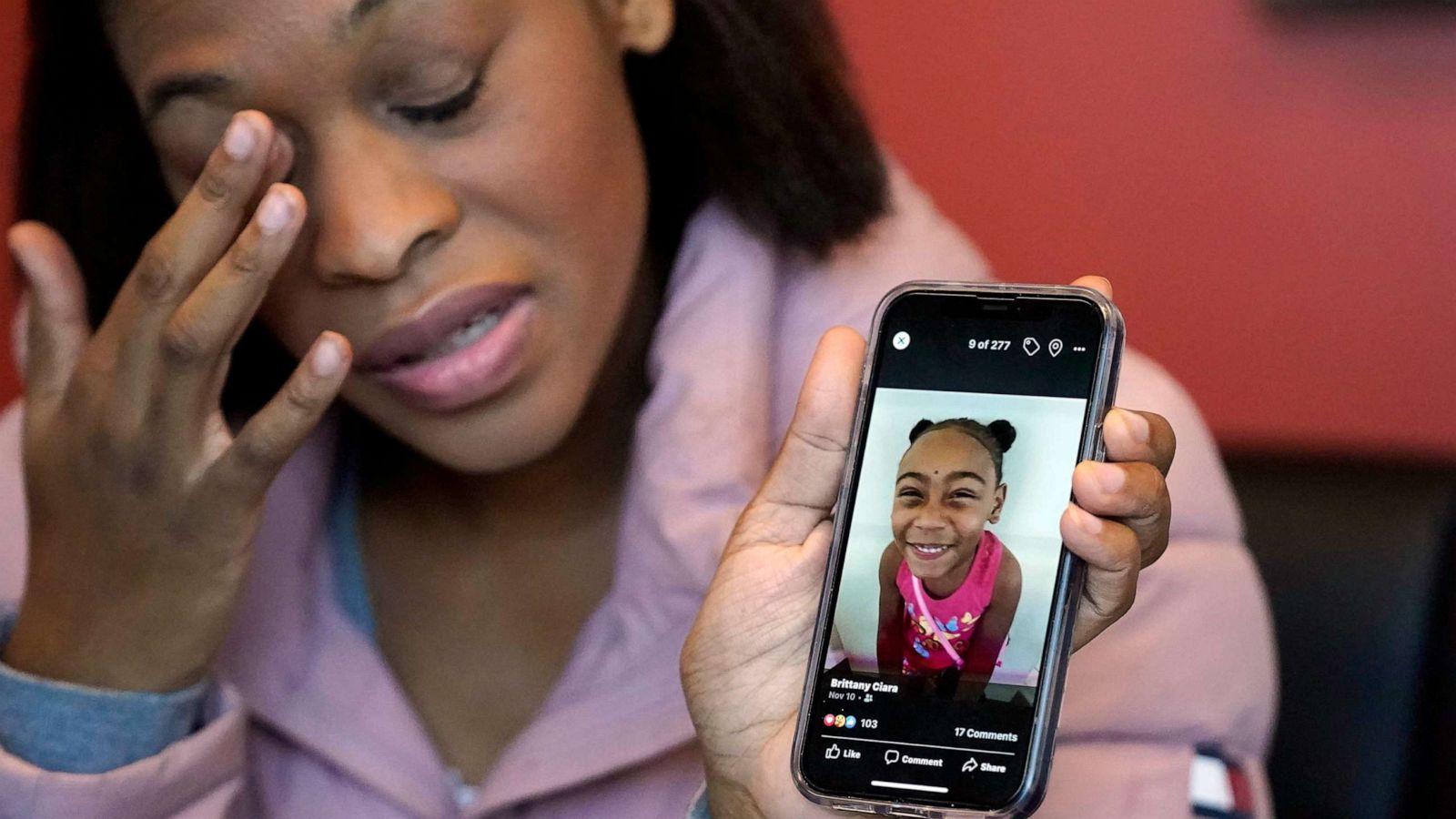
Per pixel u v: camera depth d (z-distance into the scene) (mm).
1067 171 1773
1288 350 1728
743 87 1003
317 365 795
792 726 689
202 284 791
